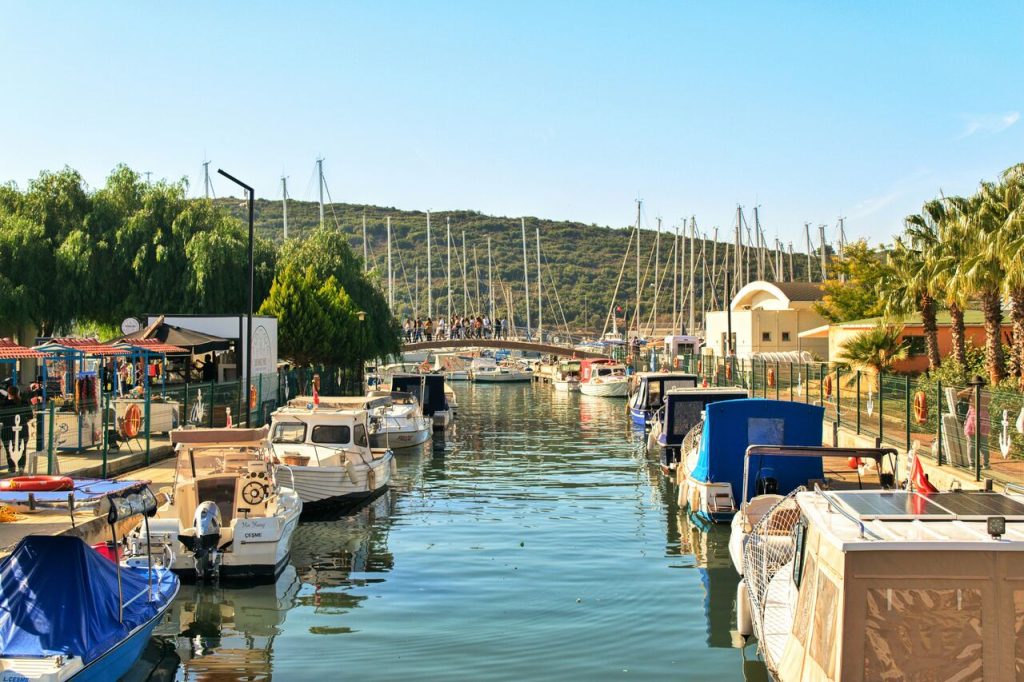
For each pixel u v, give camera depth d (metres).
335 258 64.38
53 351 28.38
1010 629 8.56
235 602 16.00
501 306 175.38
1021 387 28.09
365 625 14.71
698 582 17.22
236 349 39.03
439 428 46.97
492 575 17.78
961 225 34.16
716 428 21.70
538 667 12.87
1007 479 18.77
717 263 159.88
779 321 67.50
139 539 16.08
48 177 49.53
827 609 9.30
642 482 29.69
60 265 46.69
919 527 9.97
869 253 60.50
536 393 78.38
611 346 101.06
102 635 11.37
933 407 23.67
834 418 31.44
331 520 23.44
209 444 19.25
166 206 50.12
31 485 12.72
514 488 28.53
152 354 34.91
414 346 86.31
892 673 8.64
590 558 19.12
